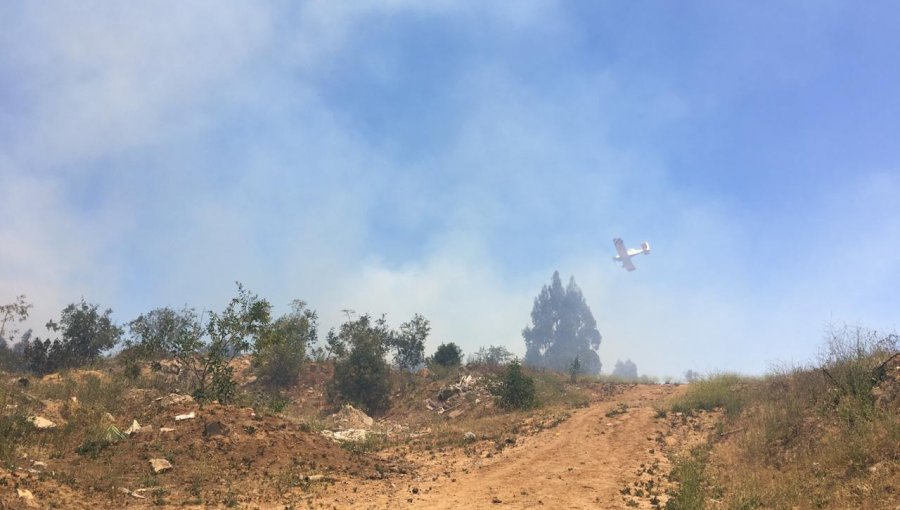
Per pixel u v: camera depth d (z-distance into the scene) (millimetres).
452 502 11086
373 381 32094
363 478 13383
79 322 36938
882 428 9945
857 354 13453
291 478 12633
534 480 12867
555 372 41094
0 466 10562
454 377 34656
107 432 14008
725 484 11062
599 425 18750
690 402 19906
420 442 19016
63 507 9336
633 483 12273
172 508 10109
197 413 15609
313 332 39000
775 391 17078
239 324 22016
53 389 17531
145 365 26109
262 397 26812
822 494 8750
